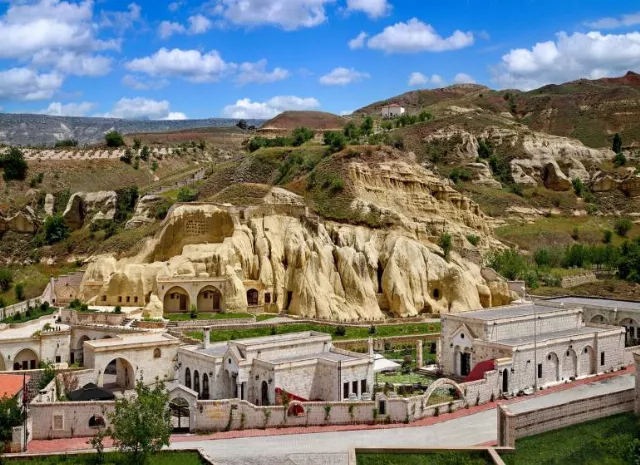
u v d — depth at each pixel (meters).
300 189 163.38
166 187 195.62
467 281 143.75
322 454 70.81
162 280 126.06
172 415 83.25
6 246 179.25
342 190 158.62
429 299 141.75
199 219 141.50
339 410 80.81
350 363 87.81
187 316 124.19
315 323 125.12
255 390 88.56
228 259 133.25
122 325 112.19
